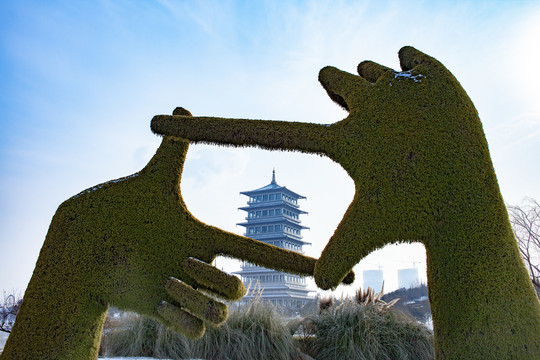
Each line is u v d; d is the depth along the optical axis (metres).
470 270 3.47
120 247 4.10
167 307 3.84
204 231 4.22
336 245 3.77
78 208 4.28
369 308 7.13
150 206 4.27
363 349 6.42
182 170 4.53
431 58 4.38
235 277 3.91
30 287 4.00
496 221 3.57
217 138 4.33
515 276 3.39
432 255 3.68
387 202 3.79
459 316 3.42
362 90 4.32
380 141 4.00
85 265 4.05
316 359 6.59
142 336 6.61
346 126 4.16
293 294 51.41
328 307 7.77
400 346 6.64
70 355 3.77
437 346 3.52
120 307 3.99
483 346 3.25
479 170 3.74
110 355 6.64
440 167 3.79
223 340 6.41
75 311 3.90
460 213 3.64
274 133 4.23
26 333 3.82
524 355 3.15
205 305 3.68
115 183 4.43
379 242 3.73
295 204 60.84
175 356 6.29
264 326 6.68
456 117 3.94
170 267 4.06
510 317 3.26
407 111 4.07
